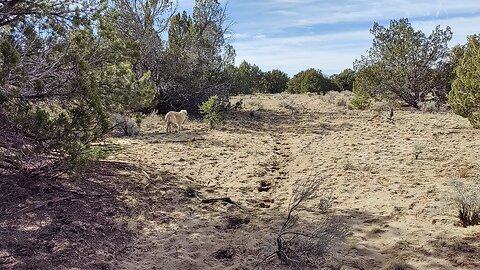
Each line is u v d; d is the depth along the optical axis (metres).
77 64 6.45
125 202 7.28
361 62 26.59
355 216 6.96
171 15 21.31
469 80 13.51
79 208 6.70
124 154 11.08
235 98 33.88
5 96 5.35
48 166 6.66
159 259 5.34
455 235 5.93
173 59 20.92
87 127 5.89
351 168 10.28
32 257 4.97
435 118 19.70
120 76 7.93
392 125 18.12
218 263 5.33
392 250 5.59
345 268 5.10
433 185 8.48
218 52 24.17
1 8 6.45
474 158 11.05
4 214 6.02
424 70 24.75
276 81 56.09
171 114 15.29
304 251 5.42
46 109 6.49
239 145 13.50
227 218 6.88
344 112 24.08
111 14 8.20
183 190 8.27
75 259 5.06
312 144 14.04
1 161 6.50
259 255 5.51
